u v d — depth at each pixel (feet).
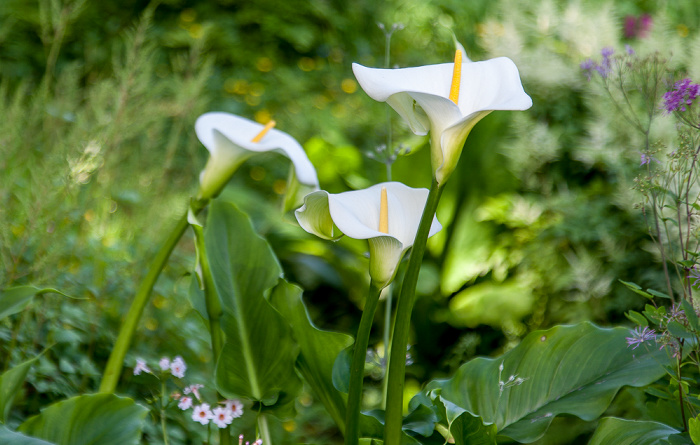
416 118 7.41
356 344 7.52
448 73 7.50
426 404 7.82
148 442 8.87
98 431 7.65
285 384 8.14
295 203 8.29
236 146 8.21
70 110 9.95
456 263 12.33
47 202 8.82
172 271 10.16
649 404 8.04
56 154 9.07
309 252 13.05
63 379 8.86
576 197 11.84
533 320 11.93
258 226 13.25
